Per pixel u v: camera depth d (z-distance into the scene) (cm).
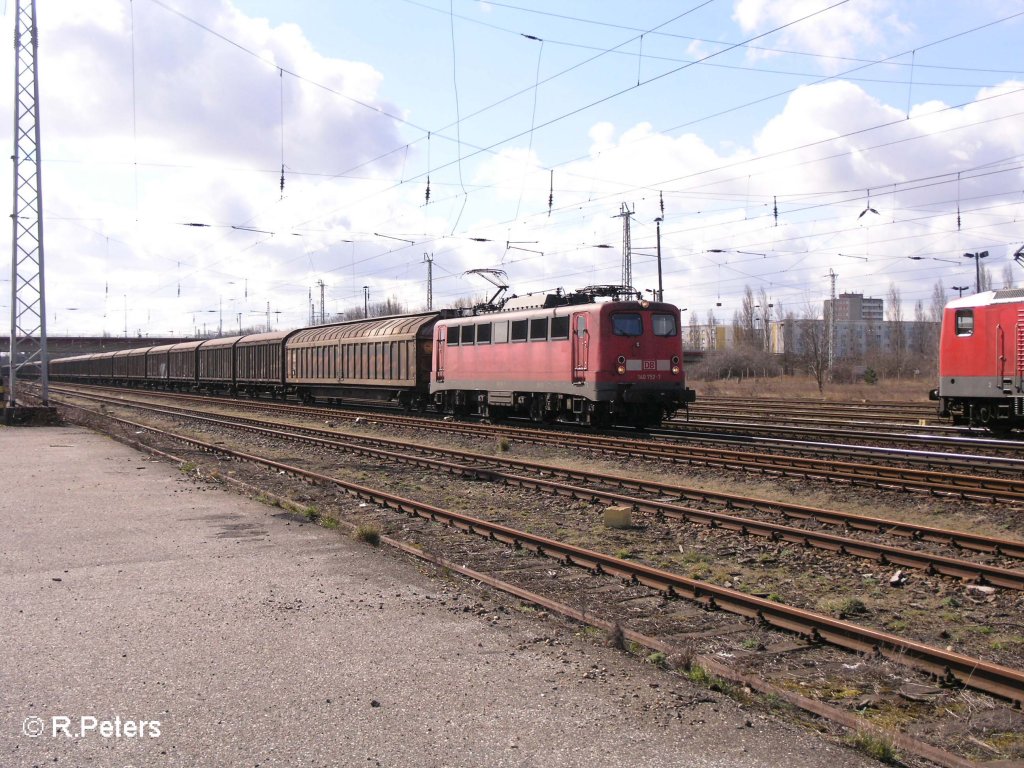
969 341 2162
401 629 710
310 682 589
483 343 2736
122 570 903
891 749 484
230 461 1938
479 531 1143
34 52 3005
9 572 891
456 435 2462
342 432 2714
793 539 1059
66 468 1781
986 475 1537
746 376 7356
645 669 621
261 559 959
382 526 1187
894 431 2350
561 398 2423
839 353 11956
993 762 487
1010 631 730
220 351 5150
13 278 3069
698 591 812
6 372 7612
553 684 589
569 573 936
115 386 7512
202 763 470
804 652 675
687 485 1554
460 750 487
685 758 478
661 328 2311
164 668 614
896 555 947
